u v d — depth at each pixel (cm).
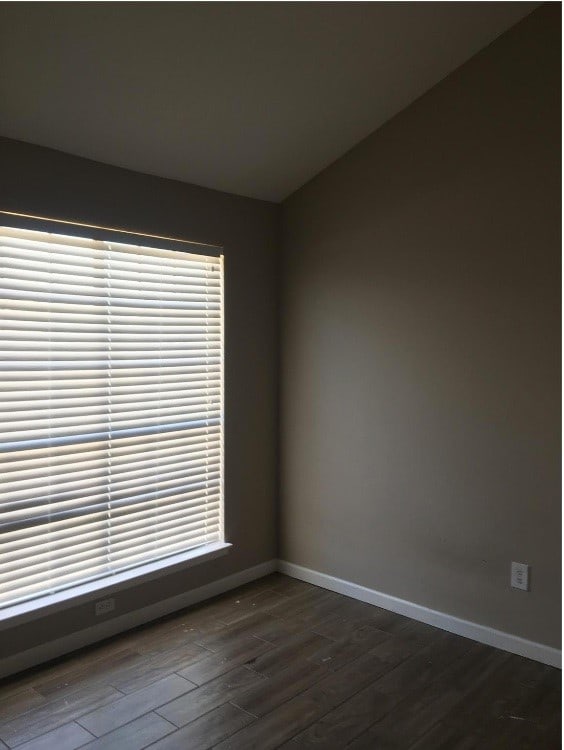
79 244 271
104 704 235
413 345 305
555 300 259
